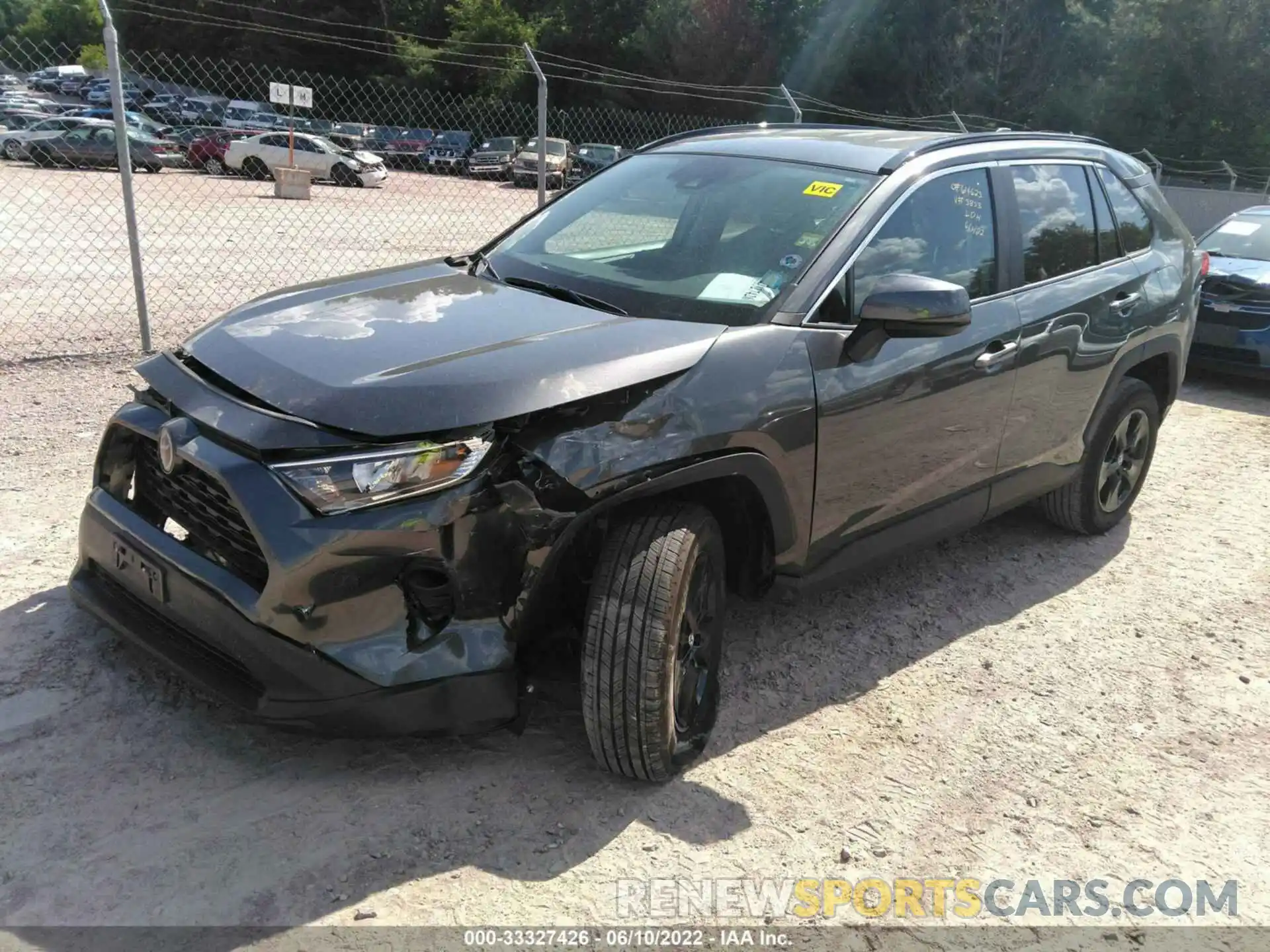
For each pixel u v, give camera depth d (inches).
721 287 125.7
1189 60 1544.0
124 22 1678.2
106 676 123.0
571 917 93.9
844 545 132.9
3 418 210.8
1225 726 136.0
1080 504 186.7
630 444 103.4
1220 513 215.6
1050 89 1625.2
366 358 105.3
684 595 105.7
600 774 113.8
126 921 88.6
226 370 107.4
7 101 969.5
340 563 94.3
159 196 767.7
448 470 96.2
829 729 127.7
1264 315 306.3
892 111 1685.5
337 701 96.3
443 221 660.1
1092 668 148.3
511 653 102.0
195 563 102.2
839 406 122.4
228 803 104.3
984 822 112.8
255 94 1715.1
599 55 1742.1
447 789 109.3
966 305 117.2
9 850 95.2
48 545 155.3
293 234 572.7
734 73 1657.2
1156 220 190.7
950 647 151.3
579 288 130.0
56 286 375.6
